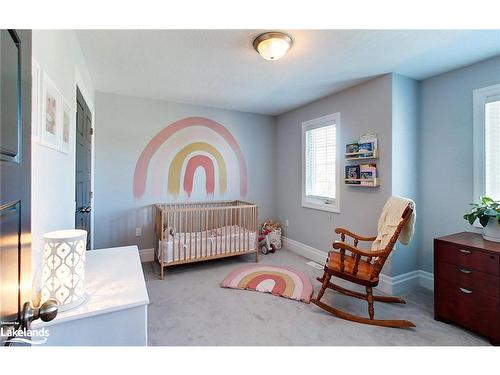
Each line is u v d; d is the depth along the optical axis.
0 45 0.54
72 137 1.73
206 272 3.06
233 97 3.39
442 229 2.52
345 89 3.01
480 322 1.80
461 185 2.38
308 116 3.67
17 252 0.65
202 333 1.87
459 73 2.39
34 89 1.02
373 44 1.97
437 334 1.87
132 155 3.40
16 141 0.64
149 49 2.09
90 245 2.83
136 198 3.43
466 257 1.88
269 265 3.29
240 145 4.14
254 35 1.86
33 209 1.02
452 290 1.96
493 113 2.19
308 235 3.67
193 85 2.95
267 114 4.32
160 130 3.55
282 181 4.28
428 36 1.85
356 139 2.87
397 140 2.53
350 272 2.11
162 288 2.63
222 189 4.01
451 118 2.45
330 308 2.14
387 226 2.21
